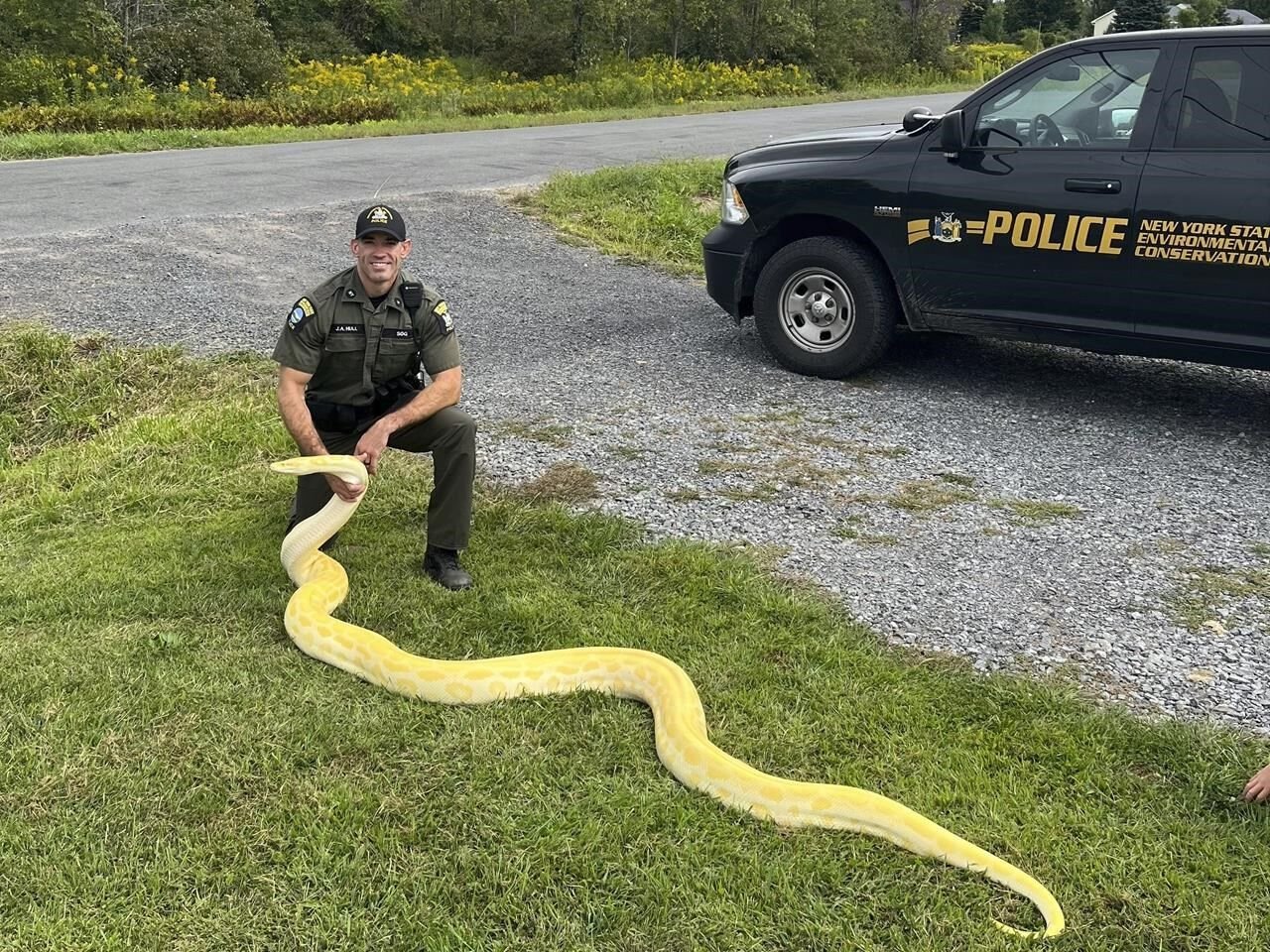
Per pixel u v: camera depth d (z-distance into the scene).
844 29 45.72
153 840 2.98
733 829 3.09
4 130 21.36
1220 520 5.32
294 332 4.46
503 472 5.78
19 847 2.94
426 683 3.68
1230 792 3.30
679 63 39.59
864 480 5.77
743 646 4.08
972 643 4.16
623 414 6.74
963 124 6.75
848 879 2.93
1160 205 6.09
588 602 4.41
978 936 2.75
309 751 3.37
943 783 3.32
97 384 7.26
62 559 4.79
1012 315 6.79
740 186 7.65
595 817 3.13
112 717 3.52
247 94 30.06
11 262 9.98
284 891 2.82
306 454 4.47
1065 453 6.20
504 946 2.67
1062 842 3.08
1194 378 7.74
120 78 27.52
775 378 7.55
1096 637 4.22
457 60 41.72
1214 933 2.77
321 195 13.88
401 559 4.75
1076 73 6.43
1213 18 65.00
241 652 3.94
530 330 8.70
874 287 7.18
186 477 5.77
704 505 5.43
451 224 12.52
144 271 9.92
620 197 13.98
